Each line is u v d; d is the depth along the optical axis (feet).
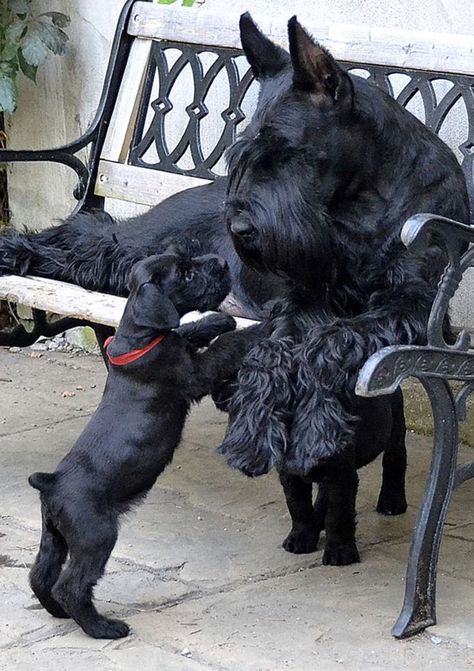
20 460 17.10
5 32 22.48
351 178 12.13
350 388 11.63
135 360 11.64
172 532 14.40
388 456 14.74
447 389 11.31
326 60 11.73
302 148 11.73
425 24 17.74
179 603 12.39
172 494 15.72
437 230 10.70
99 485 11.40
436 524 11.52
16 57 22.52
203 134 20.31
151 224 16.48
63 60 22.98
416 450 17.61
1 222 24.81
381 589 12.66
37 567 11.69
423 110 16.87
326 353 11.51
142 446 11.60
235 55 17.08
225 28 17.17
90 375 21.91
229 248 15.30
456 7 17.30
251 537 14.26
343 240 12.26
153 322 11.51
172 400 11.84
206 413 19.35
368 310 12.19
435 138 12.85
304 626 11.76
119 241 16.35
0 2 22.82
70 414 19.40
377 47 15.29
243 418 11.78
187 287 12.12
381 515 14.97
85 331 23.57
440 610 12.05
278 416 11.73
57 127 23.56
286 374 11.76
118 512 11.56
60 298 14.62
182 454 17.35
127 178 17.98
